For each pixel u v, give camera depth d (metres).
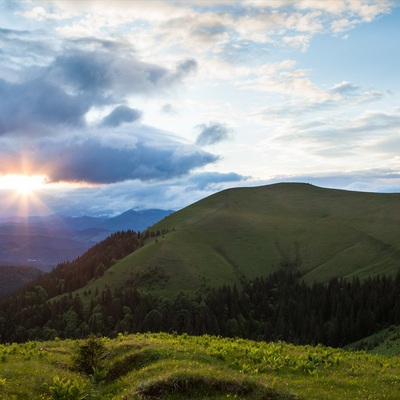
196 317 191.88
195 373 21.34
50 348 33.59
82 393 20.69
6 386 21.09
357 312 177.12
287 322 188.12
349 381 23.41
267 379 22.64
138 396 19.56
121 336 38.09
